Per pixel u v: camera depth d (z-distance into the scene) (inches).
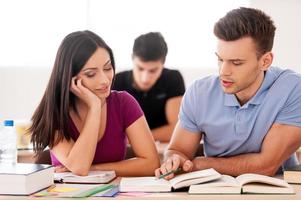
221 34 76.6
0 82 182.4
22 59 183.8
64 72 83.7
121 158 90.7
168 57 183.9
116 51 183.9
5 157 87.3
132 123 89.0
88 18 184.2
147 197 66.8
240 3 183.0
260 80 82.0
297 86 82.5
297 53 179.6
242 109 82.7
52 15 183.9
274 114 81.9
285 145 81.7
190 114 86.2
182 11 183.6
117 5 184.1
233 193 68.6
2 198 67.4
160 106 151.4
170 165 76.5
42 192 69.9
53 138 86.0
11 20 183.6
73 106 87.4
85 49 82.8
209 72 180.5
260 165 81.4
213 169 77.5
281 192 68.5
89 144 82.2
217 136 85.1
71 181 77.7
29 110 182.5
